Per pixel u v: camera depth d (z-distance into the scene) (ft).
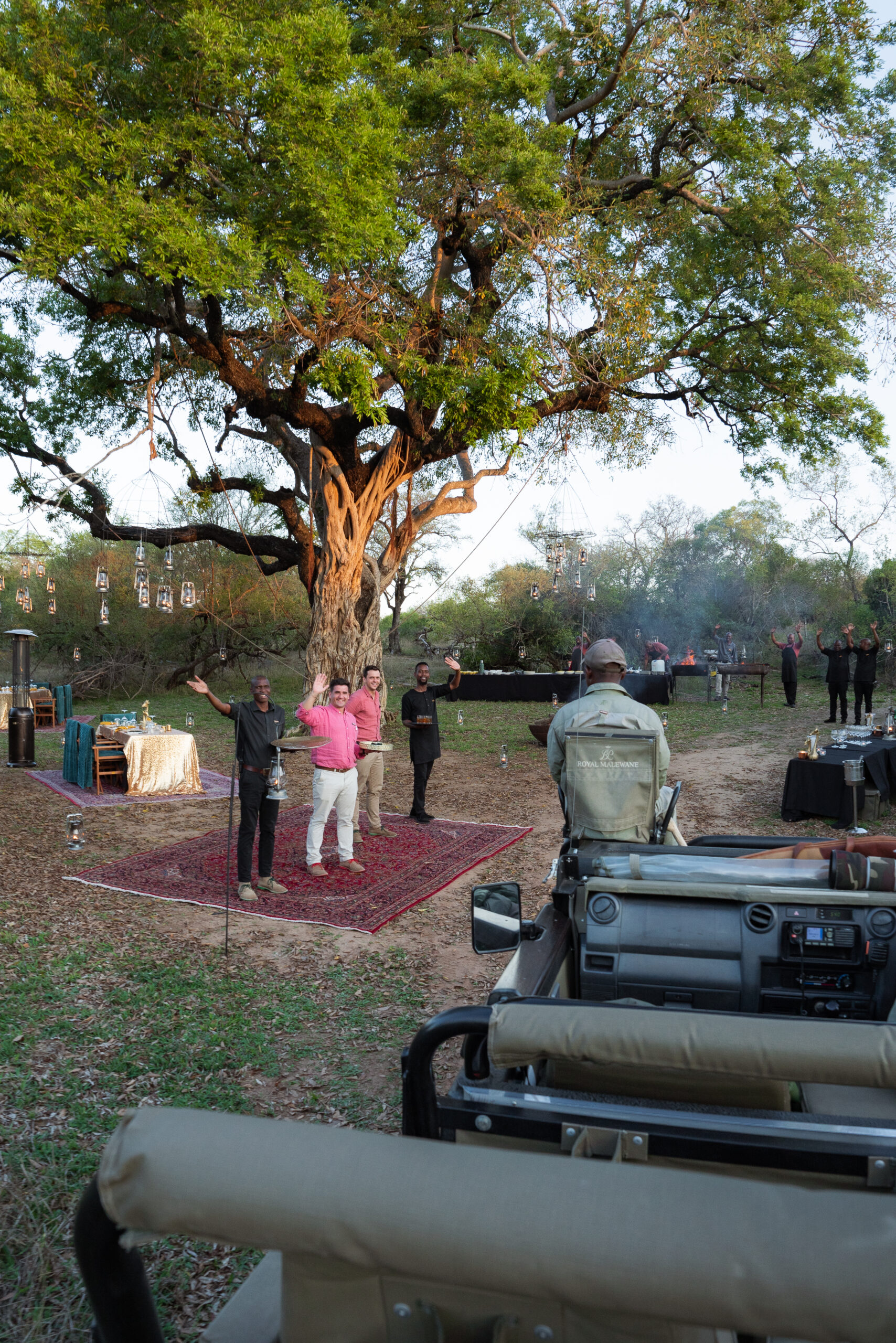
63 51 35.55
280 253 37.50
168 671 98.53
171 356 62.08
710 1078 6.51
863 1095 8.37
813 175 55.06
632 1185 3.75
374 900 25.22
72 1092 14.28
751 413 65.51
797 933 8.60
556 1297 3.59
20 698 51.80
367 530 60.08
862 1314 3.30
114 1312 4.26
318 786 27.68
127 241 34.81
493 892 9.45
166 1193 3.97
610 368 51.57
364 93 37.11
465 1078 6.87
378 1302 4.33
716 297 60.08
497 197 44.93
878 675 94.84
